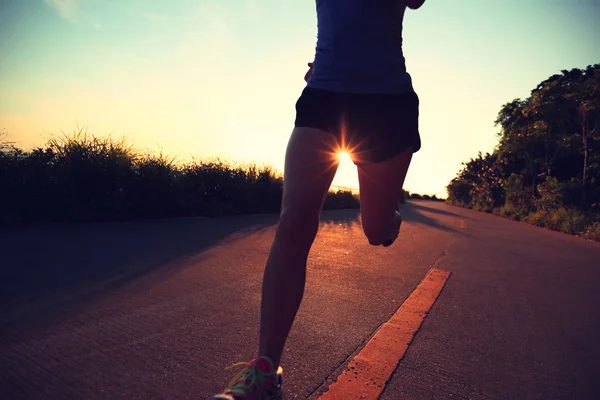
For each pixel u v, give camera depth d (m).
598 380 1.91
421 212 17.30
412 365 1.93
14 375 1.55
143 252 3.85
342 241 5.82
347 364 1.88
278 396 1.33
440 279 3.85
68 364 1.66
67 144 5.86
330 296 2.98
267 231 5.84
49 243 3.91
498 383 1.81
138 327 2.10
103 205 5.79
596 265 5.52
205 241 4.70
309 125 1.41
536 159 29.02
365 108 1.42
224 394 1.21
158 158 6.73
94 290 2.63
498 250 6.32
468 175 47.12
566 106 24.62
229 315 2.36
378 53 1.45
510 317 2.82
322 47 1.48
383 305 2.86
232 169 8.98
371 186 1.58
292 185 1.38
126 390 1.50
